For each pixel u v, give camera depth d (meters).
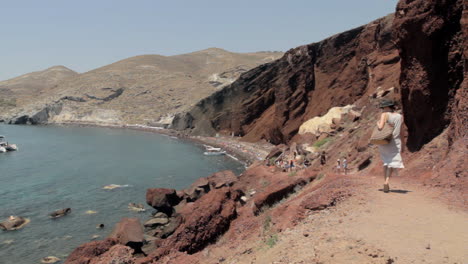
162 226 30.36
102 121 176.38
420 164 12.02
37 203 39.06
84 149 87.00
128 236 22.86
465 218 6.71
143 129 147.00
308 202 10.27
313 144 47.09
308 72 76.56
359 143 24.91
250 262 9.01
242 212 16.95
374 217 7.43
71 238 28.69
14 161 68.94
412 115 15.82
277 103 79.31
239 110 99.25
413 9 15.41
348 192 9.67
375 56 58.12
